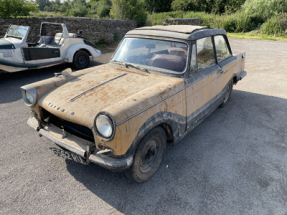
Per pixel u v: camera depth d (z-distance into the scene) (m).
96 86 3.00
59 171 3.08
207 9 35.41
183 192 2.73
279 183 2.90
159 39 3.50
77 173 3.05
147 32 3.72
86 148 2.47
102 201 2.60
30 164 3.21
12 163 3.22
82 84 3.12
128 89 2.88
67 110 2.56
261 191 2.77
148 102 2.49
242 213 2.46
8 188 2.76
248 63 9.68
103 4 34.12
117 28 14.36
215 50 4.12
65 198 2.63
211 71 3.80
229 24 21.78
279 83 7.14
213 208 2.52
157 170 3.10
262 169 3.16
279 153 3.54
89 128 2.52
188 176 3.00
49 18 11.10
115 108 2.24
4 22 9.84
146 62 3.48
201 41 3.61
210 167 3.19
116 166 2.28
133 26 15.62
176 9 36.62
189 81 3.19
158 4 38.56
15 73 7.85
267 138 3.97
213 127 4.34
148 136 2.56
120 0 16.34
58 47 7.70
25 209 2.47
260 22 22.16
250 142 3.84
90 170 3.12
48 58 7.49
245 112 5.02
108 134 2.20
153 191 2.75
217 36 4.22
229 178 2.98
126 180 2.94
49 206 2.52
